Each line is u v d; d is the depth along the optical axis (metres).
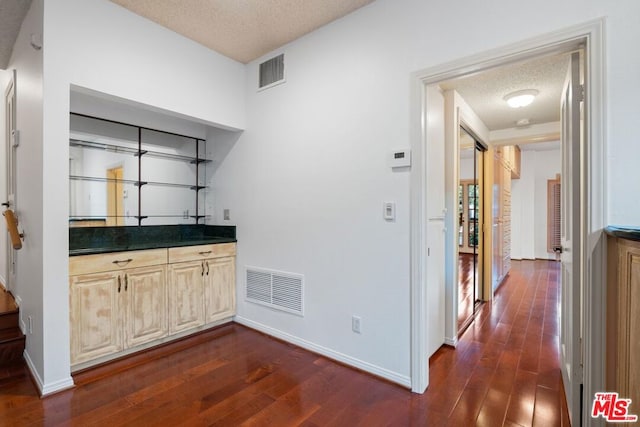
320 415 1.84
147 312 2.64
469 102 3.32
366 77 2.33
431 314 2.56
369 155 2.31
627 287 1.22
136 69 2.45
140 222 3.19
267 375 2.29
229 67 3.11
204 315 3.05
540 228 7.67
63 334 2.10
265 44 2.88
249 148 3.20
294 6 2.34
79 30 2.17
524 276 5.77
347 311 2.45
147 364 2.43
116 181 3.04
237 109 3.18
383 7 2.24
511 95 3.05
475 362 2.49
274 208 2.96
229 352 2.65
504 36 1.77
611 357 1.40
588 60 1.54
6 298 2.92
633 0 1.45
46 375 2.04
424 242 2.11
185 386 2.14
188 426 1.74
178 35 2.71
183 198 3.54
